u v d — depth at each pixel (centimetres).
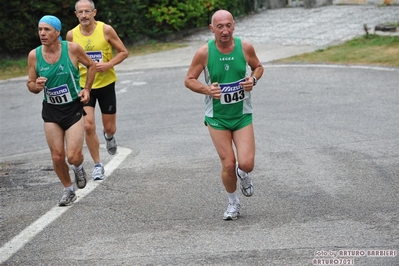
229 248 1240
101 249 1272
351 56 3662
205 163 1983
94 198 1661
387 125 2308
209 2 4938
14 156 2367
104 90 1920
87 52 1894
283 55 3881
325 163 1880
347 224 1341
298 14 5138
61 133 1563
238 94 1395
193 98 3098
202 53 1384
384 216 1380
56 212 1548
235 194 1435
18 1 4306
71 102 1555
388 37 3969
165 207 1545
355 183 1655
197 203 1564
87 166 2083
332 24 4606
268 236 1295
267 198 1575
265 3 5509
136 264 1182
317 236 1277
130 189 1734
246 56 1392
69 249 1283
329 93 2916
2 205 1656
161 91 3288
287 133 2311
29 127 2855
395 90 2861
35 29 4409
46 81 1520
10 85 3781
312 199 1541
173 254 1224
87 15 1862
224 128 1413
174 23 4797
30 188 1833
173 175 1861
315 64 3575
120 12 4572
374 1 5134
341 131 2273
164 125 2627
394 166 1795
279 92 3022
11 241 1352
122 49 1903
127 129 2616
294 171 1817
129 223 1434
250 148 1397
